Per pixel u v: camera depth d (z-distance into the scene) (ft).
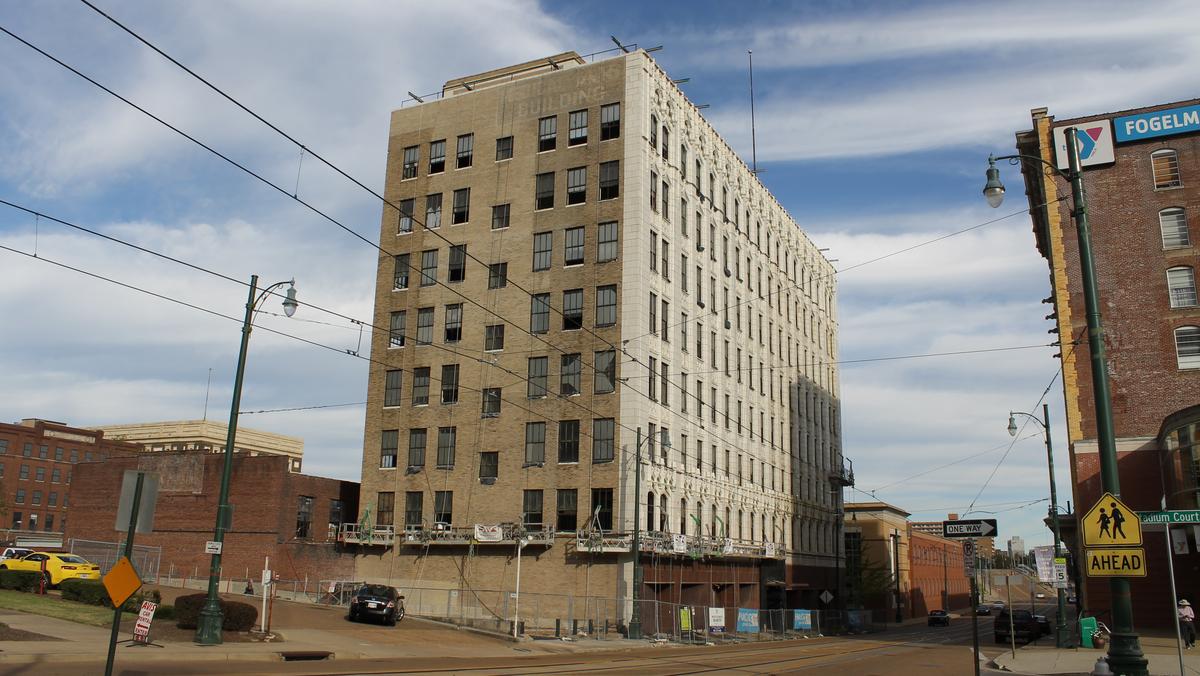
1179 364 148.56
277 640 91.61
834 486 292.61
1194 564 137.49
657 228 185.16
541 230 186.70
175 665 64.64
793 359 264.72
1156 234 154.20
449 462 184.34
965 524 70.79
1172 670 81.00
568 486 171.73
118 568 40.98
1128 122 159.12
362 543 185.16
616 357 173.88
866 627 254.06
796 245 277.44
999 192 63.31
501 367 180.04
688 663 90.58
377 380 196.75
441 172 201.16
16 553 138.62
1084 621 124.36
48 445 380.58
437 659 85.66
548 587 167.12
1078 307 155.63
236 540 191.21
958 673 85.81
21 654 62.18
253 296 93.71
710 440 201.57
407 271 199.31
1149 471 145.69
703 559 187.73
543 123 192.24
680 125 201.46
